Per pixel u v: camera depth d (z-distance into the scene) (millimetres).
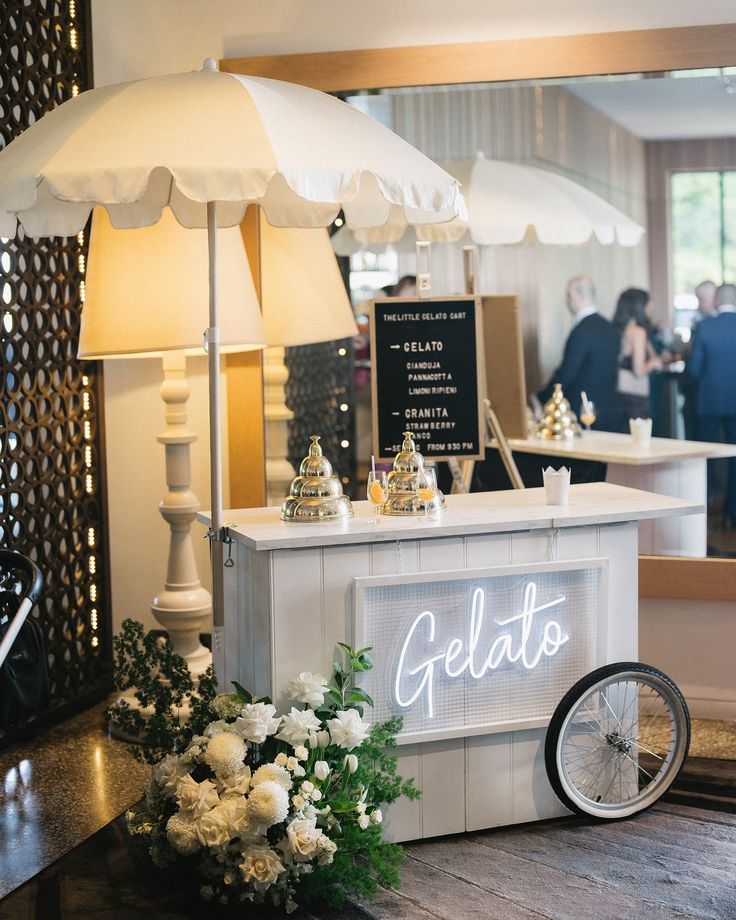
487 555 3510
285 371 5211
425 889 3238
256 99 3246
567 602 3619
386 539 3363
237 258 4391
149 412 5281
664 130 5359
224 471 5207
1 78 4398
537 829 3646
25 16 4492
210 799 3135
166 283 4215
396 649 3430
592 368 5707
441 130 5402
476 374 4254
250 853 3066
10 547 4453
